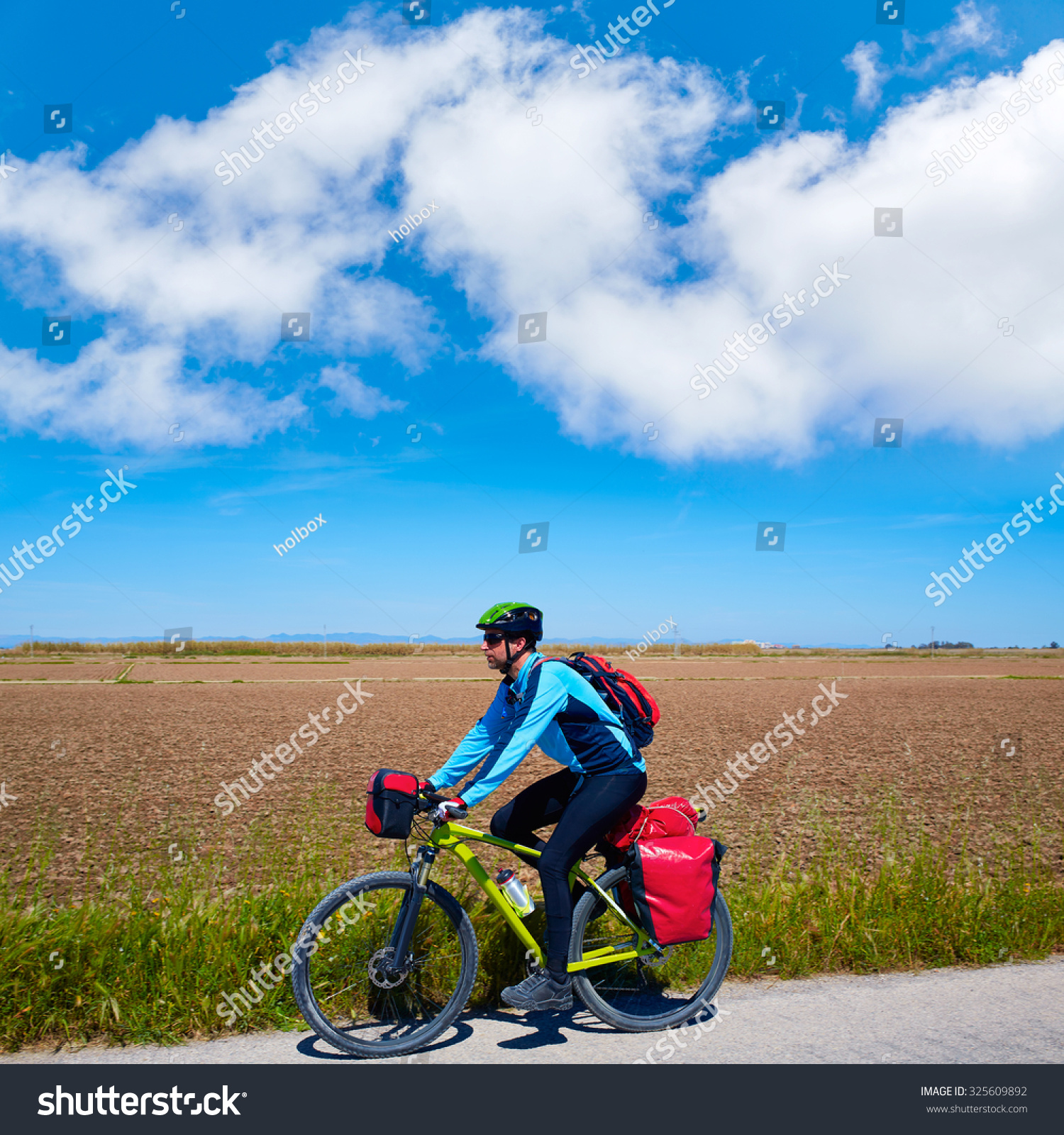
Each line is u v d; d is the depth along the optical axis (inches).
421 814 140.8
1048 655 3865.7
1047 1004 141.9
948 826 307.3
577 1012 146.6
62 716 797.2
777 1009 140.7
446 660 2716.5
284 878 206.2
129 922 156.6
